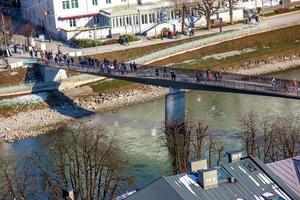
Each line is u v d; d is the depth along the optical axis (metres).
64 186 122.88
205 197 86.69
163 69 183.25
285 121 168.00
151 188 88.38
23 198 121.69
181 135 161.25
